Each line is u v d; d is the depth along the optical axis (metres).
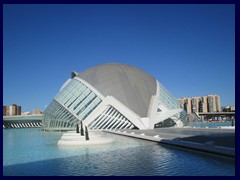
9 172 12.90
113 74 53.84
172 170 12.33
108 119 47.16
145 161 14.54
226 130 36.47
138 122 46.00
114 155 16.89
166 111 49.56
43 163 14.86
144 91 53.31
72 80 54.25
